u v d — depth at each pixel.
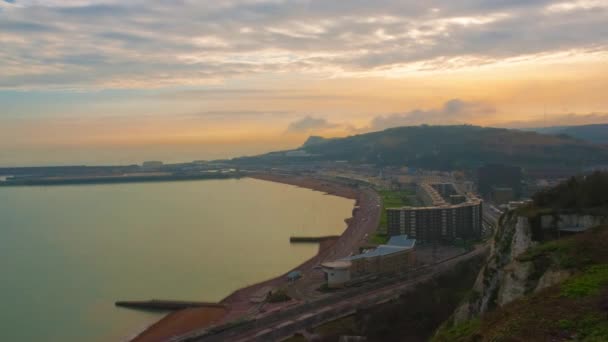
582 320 62.91
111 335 197.00
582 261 88.94
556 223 133.88
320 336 175.62
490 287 135.50
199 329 190.75
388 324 174.75
